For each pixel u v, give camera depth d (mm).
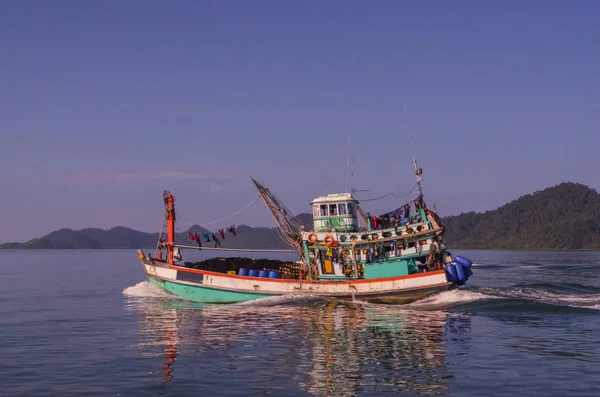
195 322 37688
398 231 44250
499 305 42125
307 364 26250
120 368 25906
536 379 23578
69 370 25656
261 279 45938
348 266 45469
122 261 183750
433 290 43438
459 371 24844
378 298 44312
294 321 37344
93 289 67062
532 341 30734
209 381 23766
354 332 33406
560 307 41312
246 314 40562
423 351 28547
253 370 25344
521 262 140250
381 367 25625
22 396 22109
